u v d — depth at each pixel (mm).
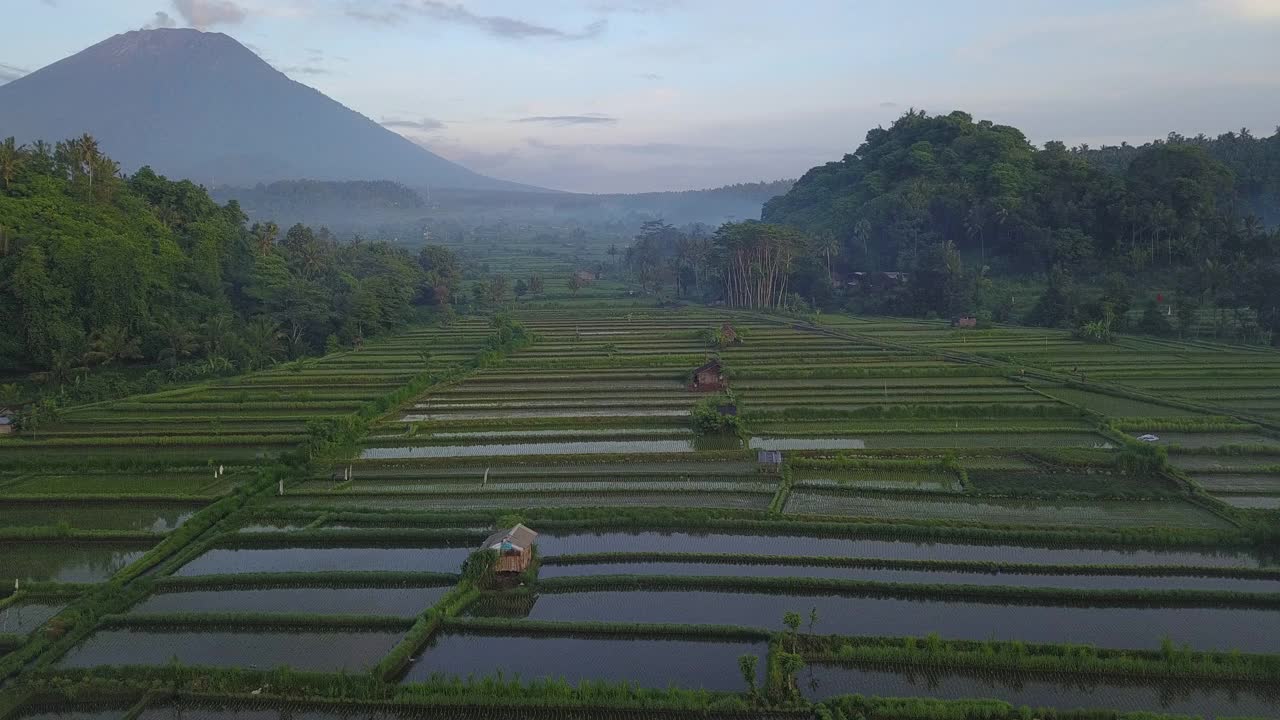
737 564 38594
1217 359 86312
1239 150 172750
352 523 44250
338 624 33031
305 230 141875
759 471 52156
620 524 43438
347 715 27484
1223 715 26516
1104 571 36562
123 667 29219
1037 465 52469
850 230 165125
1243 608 33469
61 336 79562
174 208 114750
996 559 38969
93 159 101000
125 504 48469
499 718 27188
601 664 30234
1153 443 55562
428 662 30484
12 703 27938
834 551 40125
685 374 84812
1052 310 113625
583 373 87938
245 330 95562
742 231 146625
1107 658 28875
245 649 31562
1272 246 118125
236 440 60625
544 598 35406
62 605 35344
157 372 83000
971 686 28438
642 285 184250
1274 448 53531
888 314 134875
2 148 92250
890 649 29531
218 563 40031
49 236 83562
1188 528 40719
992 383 78438
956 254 134625
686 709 27078
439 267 163000
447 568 39000
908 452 55500
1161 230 127312
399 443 60750
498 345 101438
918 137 190875
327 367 92750
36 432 63625
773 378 83625
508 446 60438
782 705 26953
